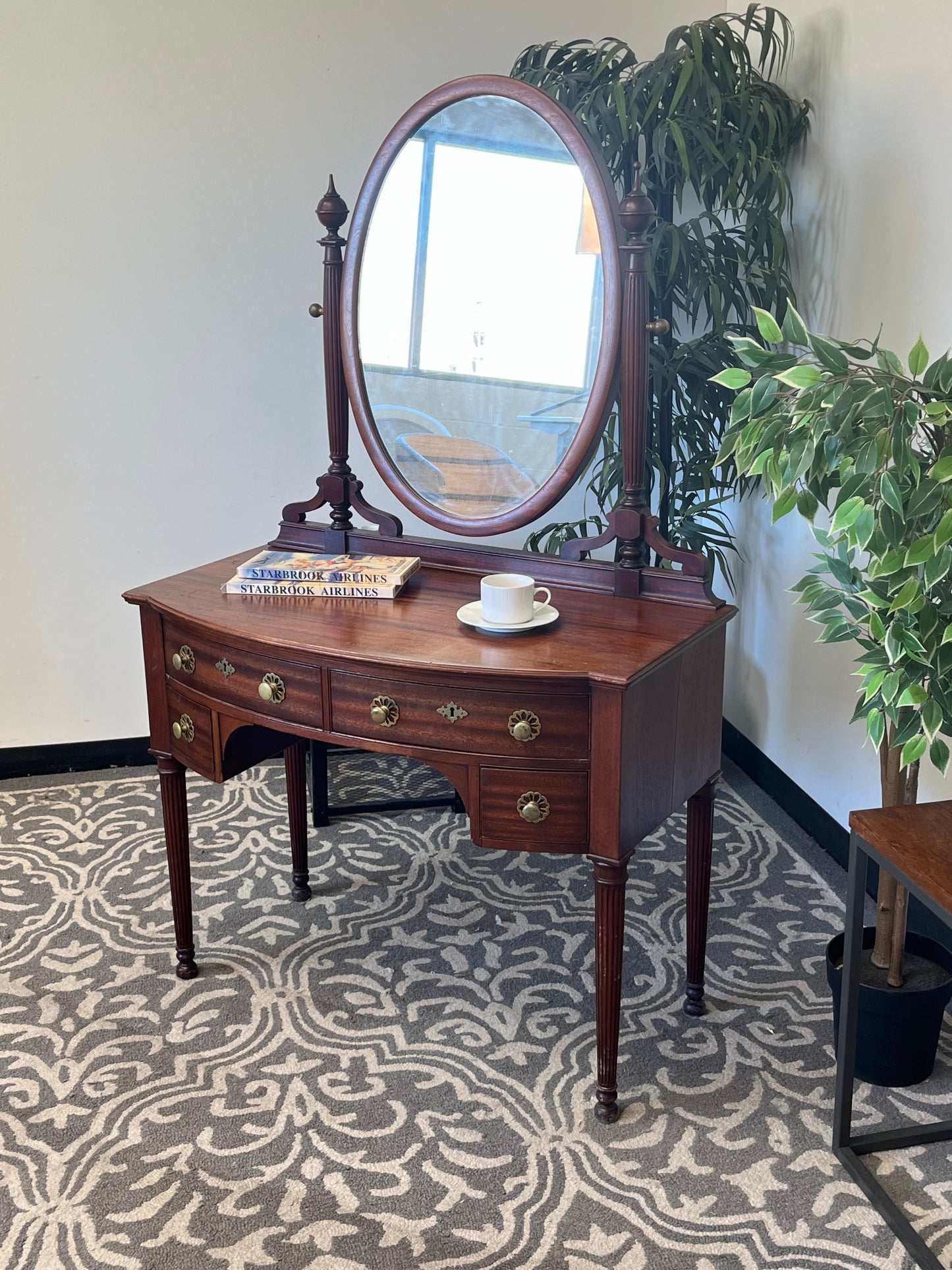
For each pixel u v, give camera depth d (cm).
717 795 292
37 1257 152
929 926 220
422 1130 176
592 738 164
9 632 298
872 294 229
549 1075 189
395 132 202
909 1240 152
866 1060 184
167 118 272
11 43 261
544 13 280
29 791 297
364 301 210
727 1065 191
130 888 249
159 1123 177
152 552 301
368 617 190
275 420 297
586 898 245
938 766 159
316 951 225
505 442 204
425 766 312
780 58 266
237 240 282
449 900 244
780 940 227
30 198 270
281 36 271
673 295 257
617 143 241
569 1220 158
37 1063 192
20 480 288
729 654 315
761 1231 156
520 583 183
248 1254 153
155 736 211
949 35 199
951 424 155
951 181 201
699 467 259
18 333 278
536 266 194
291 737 227
